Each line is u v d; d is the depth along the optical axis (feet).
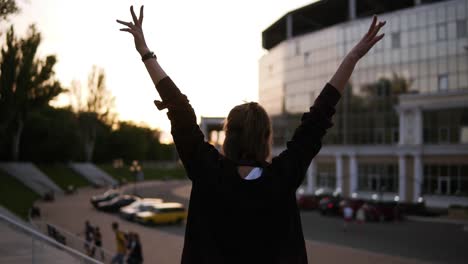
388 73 148.77
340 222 101.24
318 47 171.42
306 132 4.90
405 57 144.87
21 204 114.83
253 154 4.85
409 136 137.08
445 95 129.29
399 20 146.92
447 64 135.33
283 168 4.55
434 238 78.95
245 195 4.37
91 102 249.55
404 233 84.89
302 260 4.58
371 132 151.43
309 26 200.03
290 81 183.42
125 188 224.12
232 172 4.52
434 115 133.28
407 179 136.87
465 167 124.98
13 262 18.71
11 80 115.44
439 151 130.11
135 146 340.18
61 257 18.88
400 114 139.44
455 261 58.54
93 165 261.24
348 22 160.25
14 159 171.53
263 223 4.34
